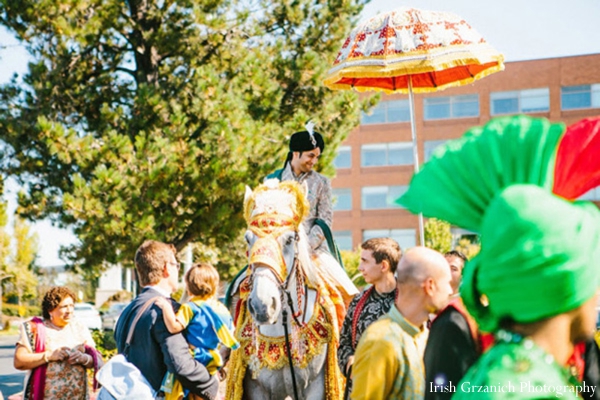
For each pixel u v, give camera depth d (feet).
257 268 15.25
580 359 10.02
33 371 19.63
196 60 54.60
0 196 54.13
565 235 5.80
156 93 50.78
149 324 15.31
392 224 166.30
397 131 164.96
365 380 10.58
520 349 6.05
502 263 5.93
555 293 5.83
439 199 6.64
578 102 150.10
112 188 45.83
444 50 21.74
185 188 47.83
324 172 53.88
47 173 52.75
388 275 16.24
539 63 152.25
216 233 51.44
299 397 16.30
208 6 53.52
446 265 10.79
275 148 49.21
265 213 16.10
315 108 54.60
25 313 166.61
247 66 51.06
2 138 51.52
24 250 160.35
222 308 17.71
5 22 50.44
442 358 9.71
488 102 156.56
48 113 51.52
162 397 15.53
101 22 50.62
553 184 6.69
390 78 26.30
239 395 16.44
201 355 16.20
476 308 6.53
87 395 20.24
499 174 6.40
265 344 16.19
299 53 56.29
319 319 16.61
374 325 10.99
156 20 53.57
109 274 183.42
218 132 47.11
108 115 49.90
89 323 98.58
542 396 5.79
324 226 18.71
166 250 16.40
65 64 53.36
